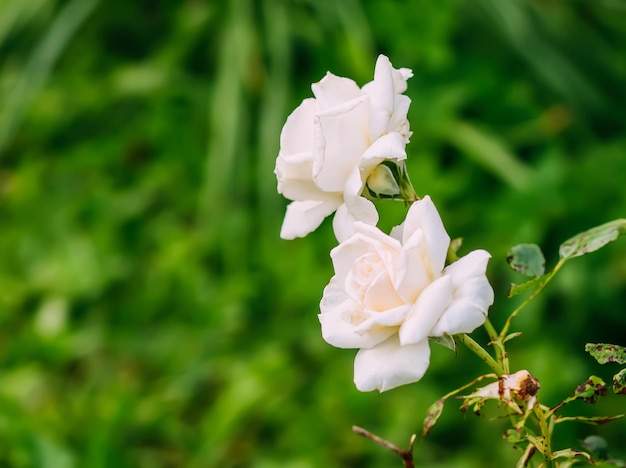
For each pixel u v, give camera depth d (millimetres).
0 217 2328
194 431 1814
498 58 2496
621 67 2580
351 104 780
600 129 2445
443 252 760
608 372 1844
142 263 2143
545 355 1738
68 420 1771
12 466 1475
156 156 2379
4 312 2027
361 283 762
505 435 795
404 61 2307
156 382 1897
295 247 2051
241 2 2455
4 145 2373
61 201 2293
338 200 812
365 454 1717
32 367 1921
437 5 2289
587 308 1895
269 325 1962
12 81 2525
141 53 2676
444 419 1747
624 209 1908
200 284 2037
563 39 2537
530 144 2346
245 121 2299
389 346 762
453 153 2309
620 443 1695
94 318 2051
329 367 1847
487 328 811
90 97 2486
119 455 1560
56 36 2445
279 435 1812
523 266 836
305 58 2498
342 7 2342
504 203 1986
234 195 2211
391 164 804
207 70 2545
